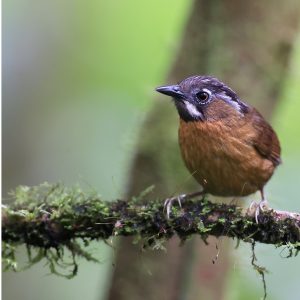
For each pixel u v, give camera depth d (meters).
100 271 14.66
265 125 10.05
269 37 11.84
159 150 11.59
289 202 14.59
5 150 16.44
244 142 9.55
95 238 7.69
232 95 9.85
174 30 15.06
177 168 11.52
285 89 12.65
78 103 17.00
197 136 9.61
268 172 9.84
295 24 12.05
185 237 7.76
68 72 17.22
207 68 11.75
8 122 16.62
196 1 11.95
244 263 10.43
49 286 14.83
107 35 17.20
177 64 12.07
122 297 11.26
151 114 11.86
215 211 7.74
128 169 11.86
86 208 7.58
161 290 11.18
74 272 7.80
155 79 15.38
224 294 11.67
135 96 16.47
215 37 11.74
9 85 16.86
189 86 9.71
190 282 11.21
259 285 14.01
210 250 11.34
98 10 17.59
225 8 11.74
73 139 16.70
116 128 16.48
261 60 11.83
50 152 16.67
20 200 7.80
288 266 14.48
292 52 12.18
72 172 16.38
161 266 11.20
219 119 9.56
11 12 17.19
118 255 11.38
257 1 11.76
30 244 7.63
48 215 7.55
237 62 11.77
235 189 9.88
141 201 8.06
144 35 16.89
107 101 16.75
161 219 7.66
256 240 7.66
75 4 17.52
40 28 17.33
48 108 17.06
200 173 9.84
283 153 15.06
